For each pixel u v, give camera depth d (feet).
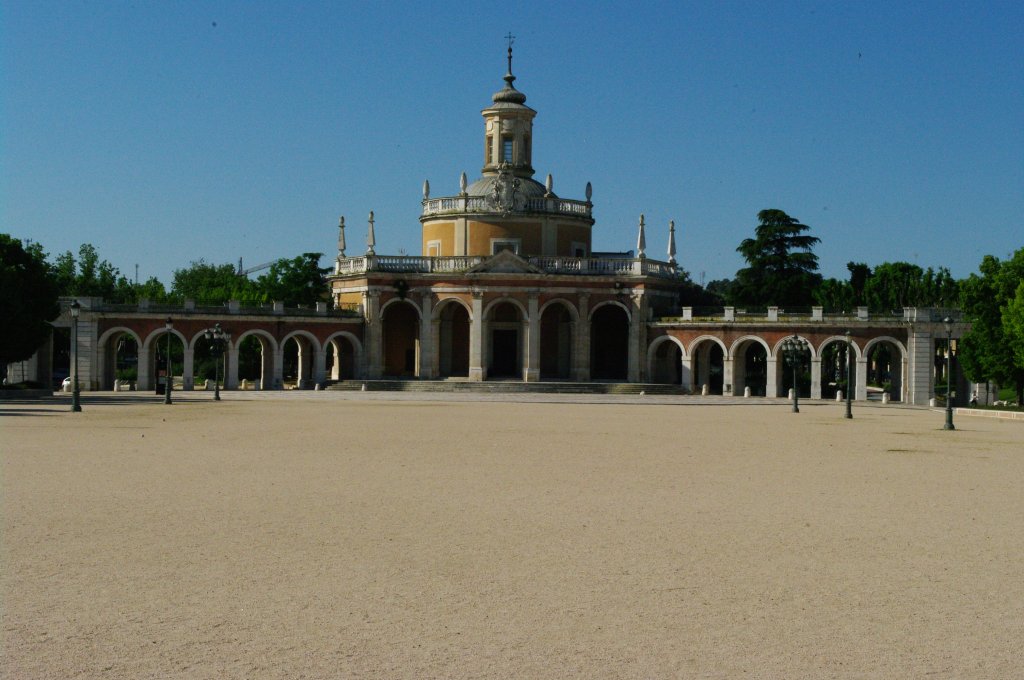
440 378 322.34
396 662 45.42
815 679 43.83
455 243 329.31
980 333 247.91
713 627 50.57
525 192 335.06
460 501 84.33
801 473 105.91
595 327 336.49
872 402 287.89
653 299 319.06
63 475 96.17
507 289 315.17
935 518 79.30
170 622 50.49
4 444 123.13
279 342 310.04
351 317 319.27
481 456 117.39
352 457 114.62
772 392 298.35
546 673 44.27
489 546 67.31
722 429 164.55
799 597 55.83
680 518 77.97
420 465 107.96
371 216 322.75
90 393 282.15
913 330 283.59
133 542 67.21
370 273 317.63
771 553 66.18
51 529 70.74
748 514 80.02
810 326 294.25
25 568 60.03
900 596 56.29
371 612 52.44
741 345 305.73
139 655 45.93
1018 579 60.08
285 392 287.89
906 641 48.83
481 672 44.32
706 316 312.09
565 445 132.05
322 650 46.80
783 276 373.40
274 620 50.98
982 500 88.58
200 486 90.68
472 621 51.16
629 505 83.46
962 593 56.95
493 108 343.26
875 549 67.72
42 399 244.22
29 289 251.19
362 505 81.87
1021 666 45.52
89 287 443.32
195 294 458.09
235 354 308.60
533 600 54.75
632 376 315.58
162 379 276.21
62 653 46.06
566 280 316.60
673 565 62.64
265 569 60.59
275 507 80.48
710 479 99.96
